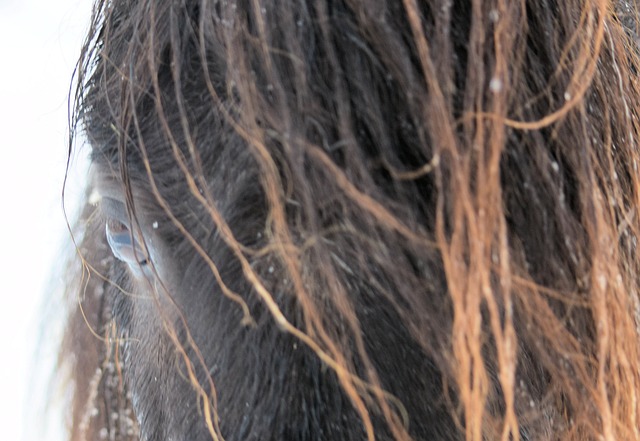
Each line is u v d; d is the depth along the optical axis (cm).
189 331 86
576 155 77
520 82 77
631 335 79
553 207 76
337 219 77
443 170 73
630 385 79
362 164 73
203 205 85
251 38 78
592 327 80
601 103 82
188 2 87
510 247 76
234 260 83
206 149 84
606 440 75
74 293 166
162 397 95
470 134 72
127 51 93
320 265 76
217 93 83
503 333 80
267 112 76
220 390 85
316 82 76
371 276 78
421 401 80
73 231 161
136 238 91
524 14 77
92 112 99
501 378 71
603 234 77
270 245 77
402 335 80
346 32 76
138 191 90
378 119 74
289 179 77
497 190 71
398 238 75
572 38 77
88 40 104
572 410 82
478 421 72
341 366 75
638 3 105
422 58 71
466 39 76
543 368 83
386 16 75
